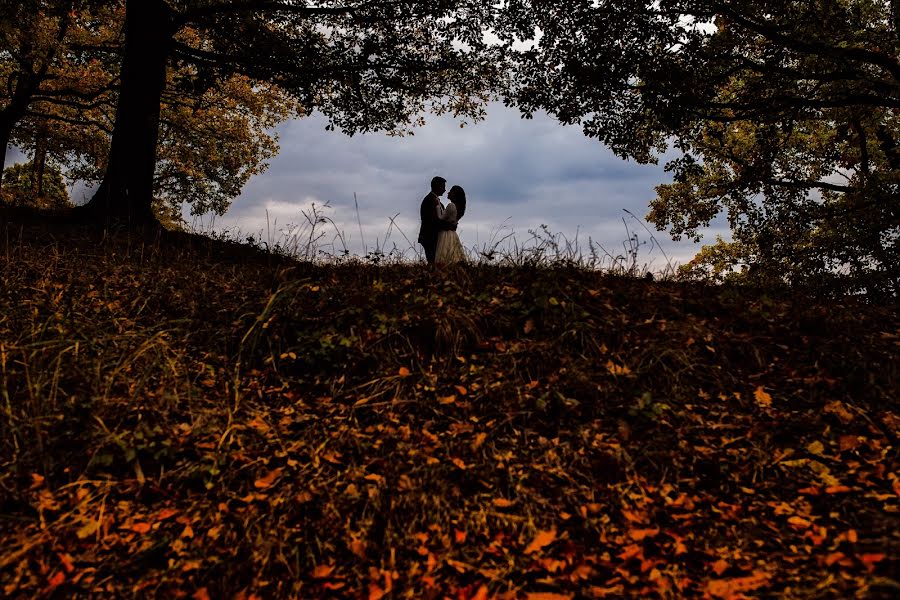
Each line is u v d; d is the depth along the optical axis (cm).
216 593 286
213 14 1245
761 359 494
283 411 443
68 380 429
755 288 712
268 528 325
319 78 1302
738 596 259
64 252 758
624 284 644
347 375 484
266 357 514
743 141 1733
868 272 1104
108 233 950
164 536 321
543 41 1299
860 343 512
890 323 589
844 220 1230
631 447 389
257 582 291
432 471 364
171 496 353
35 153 2434
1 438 376
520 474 366
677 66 1160
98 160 2361
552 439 402
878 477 352
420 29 1373
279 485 361
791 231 1511
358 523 328
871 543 282
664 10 1159
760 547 300
